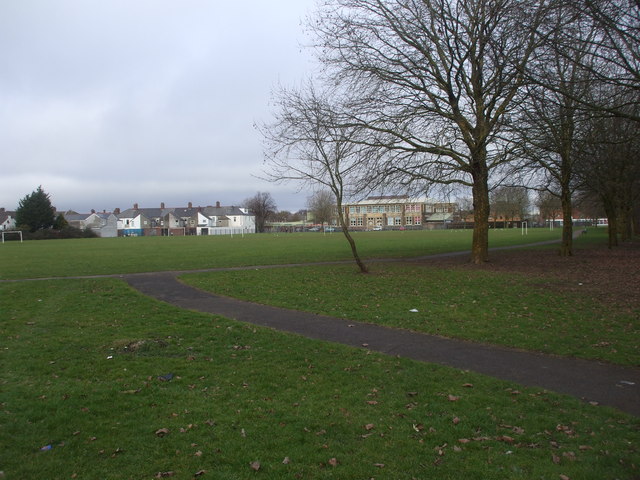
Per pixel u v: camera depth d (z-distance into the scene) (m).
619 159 21.17
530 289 14.60
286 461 4.51
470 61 18.81
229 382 6.68
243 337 9.18
